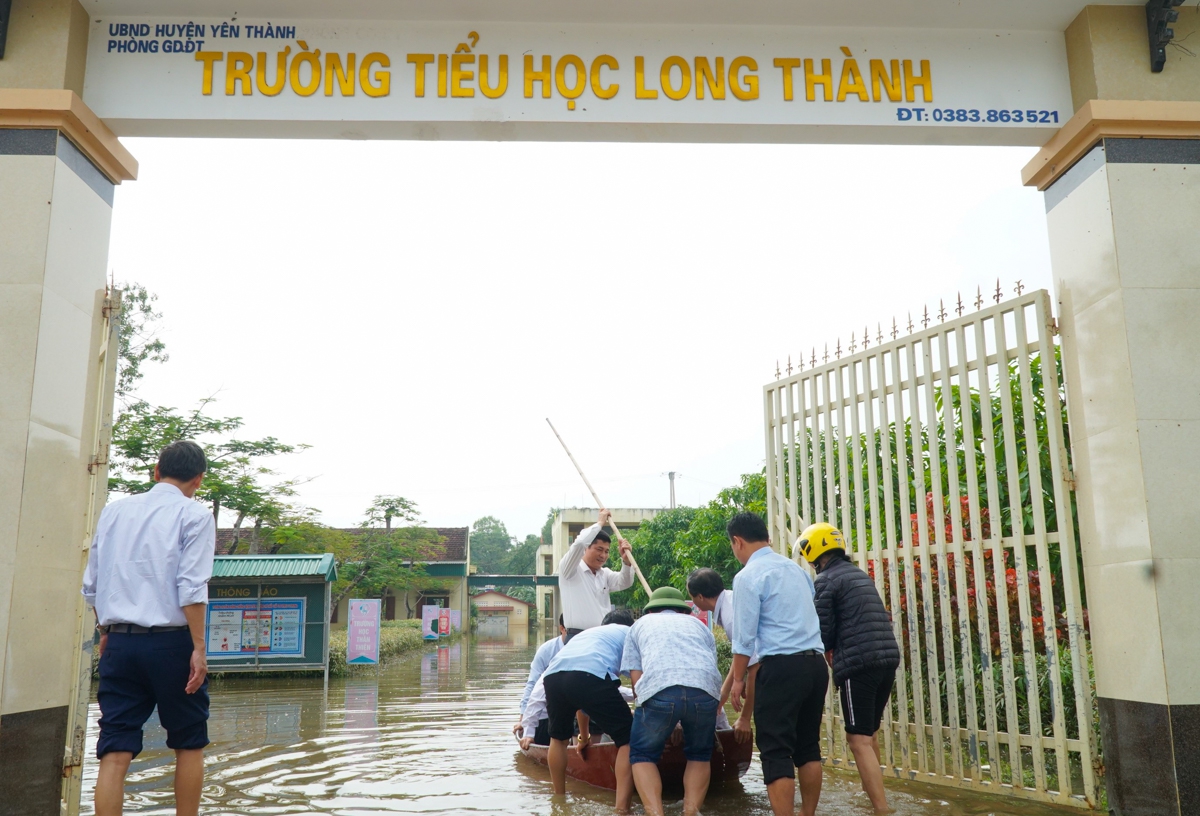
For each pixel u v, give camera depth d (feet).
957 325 15.92
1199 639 12.25
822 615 14.21
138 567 11.64
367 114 14.40
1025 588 14.65
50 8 13.78
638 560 82.69
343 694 38.55
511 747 22.18
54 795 12.55
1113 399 13.24
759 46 14.80
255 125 14.46
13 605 11.88
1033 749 14.37
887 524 16.80
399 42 14.64
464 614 141.18
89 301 13.88
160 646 11.51
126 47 14.32
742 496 55.26
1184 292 13.20
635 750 14.17
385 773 18.45
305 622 47.55
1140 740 12.53
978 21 14.69
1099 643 13.46
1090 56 14.16
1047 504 19.45
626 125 14.64
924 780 15.98
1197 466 12.72
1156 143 13.64
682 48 14.76
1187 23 14.33
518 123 14.52
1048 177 14.92
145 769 18.89
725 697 15.94
